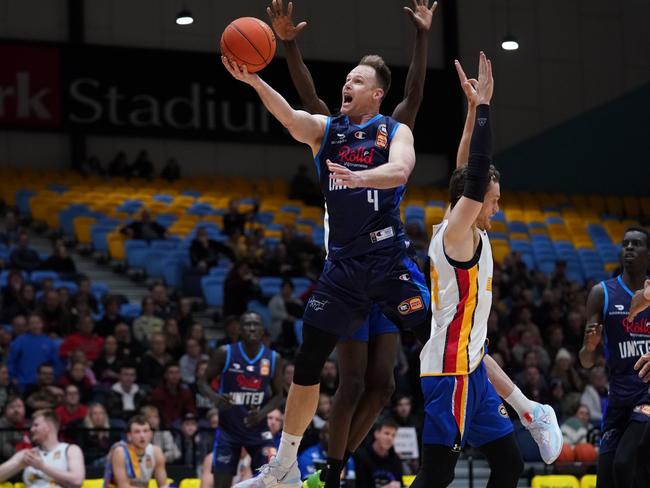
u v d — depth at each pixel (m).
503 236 22.16
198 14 24.22
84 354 12.54
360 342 4.96
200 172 24.16
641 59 27.59
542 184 26.52
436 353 4.63
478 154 4.48
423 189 24.83
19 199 20.38
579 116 26.91
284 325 15.03
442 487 4.60
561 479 10.78
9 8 22.72
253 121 24.27
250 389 9.59
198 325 14.07
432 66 25.59
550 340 16.09
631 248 6.33
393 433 10.21
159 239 18.86
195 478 10.90
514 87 26.44
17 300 14.49
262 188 23.78
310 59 24.70
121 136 23.39
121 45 23.58
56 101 22.70
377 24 25.39
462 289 4.59
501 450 4.77
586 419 12.95
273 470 4.73
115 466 9.20
